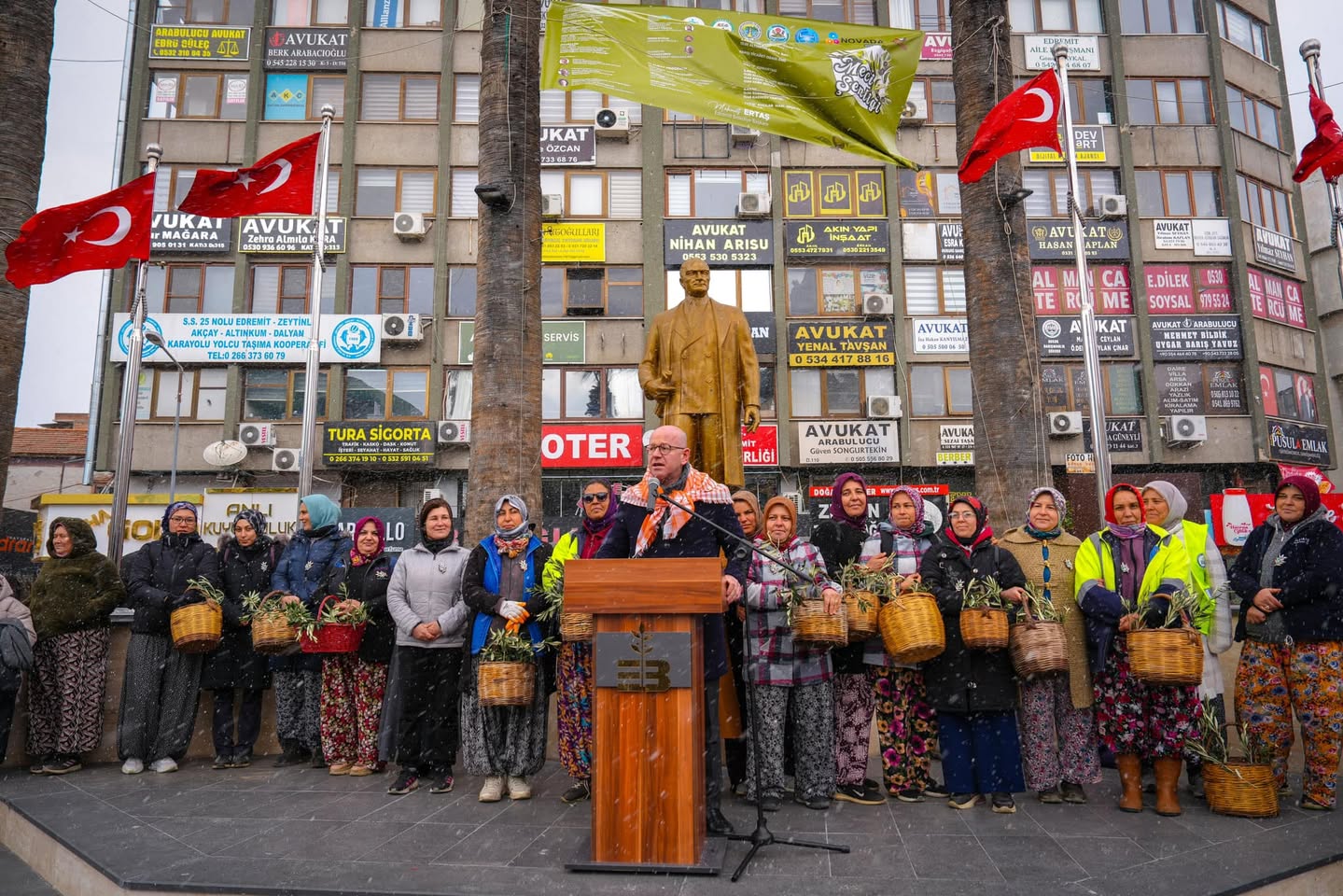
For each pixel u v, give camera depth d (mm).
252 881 3832
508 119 8336
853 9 23391
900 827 4684
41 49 8789
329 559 6852
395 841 4477
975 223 8523
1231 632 5648
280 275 22391
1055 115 8250
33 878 4832
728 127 23047
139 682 6520
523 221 8289
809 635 4766
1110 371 22562
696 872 3859
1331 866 4082
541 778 6141
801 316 22547
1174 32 24031
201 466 21484
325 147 16062
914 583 5074
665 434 4613
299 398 21938
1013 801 5102
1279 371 23344
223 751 6715
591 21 8031
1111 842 4379
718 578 3980
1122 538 5312
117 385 21656
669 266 22516
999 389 8219
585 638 5109
